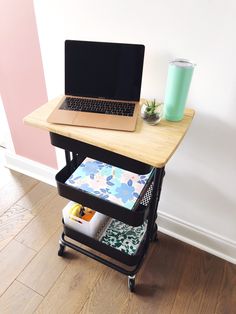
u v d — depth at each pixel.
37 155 1.80
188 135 1.17
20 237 1.51
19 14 1.22
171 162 1.29
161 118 0.98
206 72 0.99
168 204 1.46
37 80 1.42
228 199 1.27
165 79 1.08
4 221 1.59
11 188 1.82
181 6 0.91
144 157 0.80
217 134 1.11
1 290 1.26
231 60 0.93
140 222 1.02
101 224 1.29
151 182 1.15
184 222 1.47
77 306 1.22
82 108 1.00
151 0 0.94
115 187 1.09
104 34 1.10
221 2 0.85
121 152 0.83
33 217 1.63
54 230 1.55
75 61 1.03
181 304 1.24
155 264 1.41
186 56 1.00
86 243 1.28
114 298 1.25
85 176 1.15
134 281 1.26
